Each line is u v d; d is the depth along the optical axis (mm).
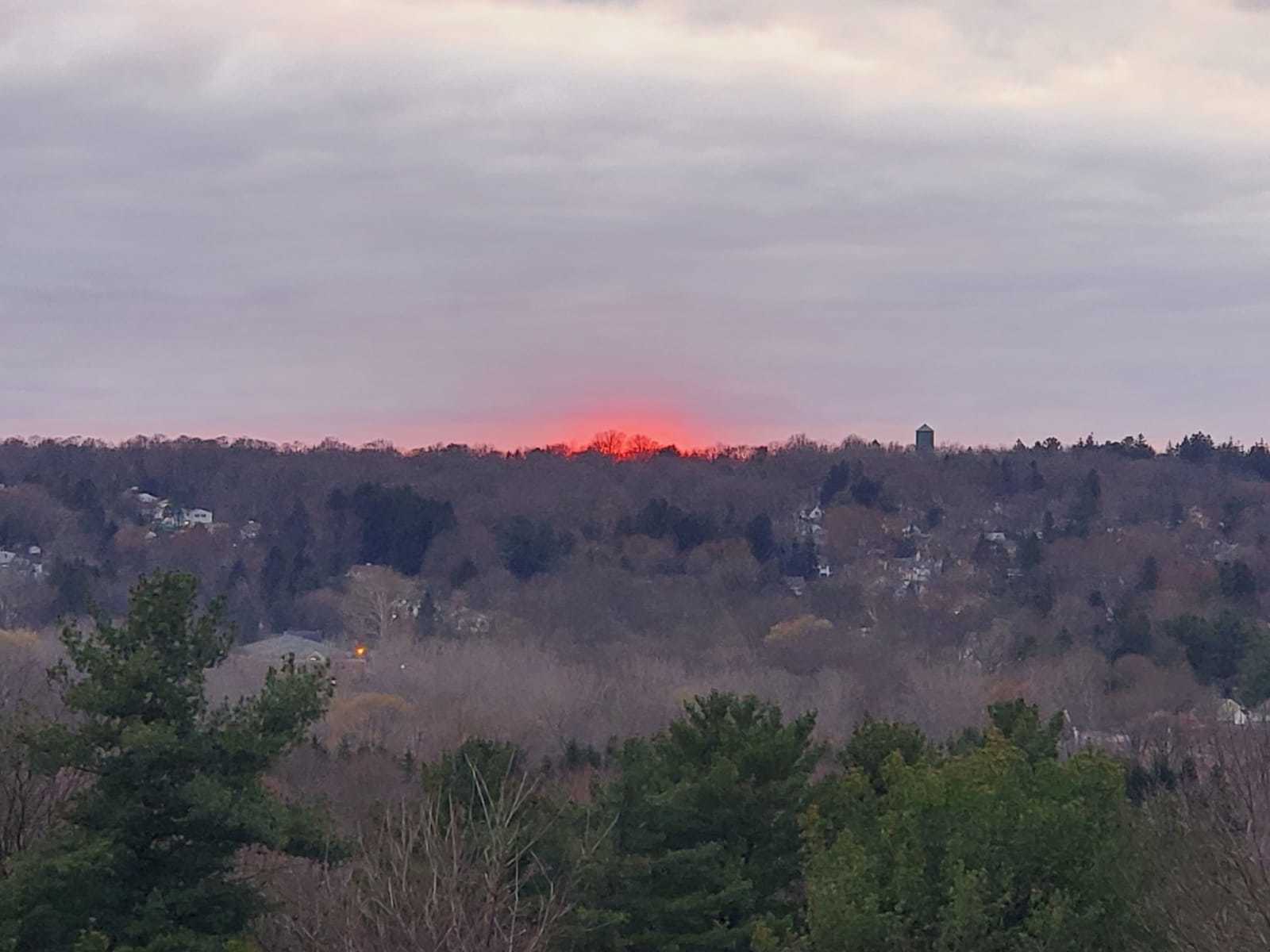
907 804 54375
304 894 54312
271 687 56469
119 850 51844
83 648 55000
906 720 151500
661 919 61312
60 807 53844
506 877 50094
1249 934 45844
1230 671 178250
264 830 52844
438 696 153875
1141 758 97312
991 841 52906
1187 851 53938
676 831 65000
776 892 66938
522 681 162625
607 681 167375
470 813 53656
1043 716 155250
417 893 43250
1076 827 52688
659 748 71750
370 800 76688
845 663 190000
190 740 53594
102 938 47031
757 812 65812
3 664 103875
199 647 55594
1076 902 52156
